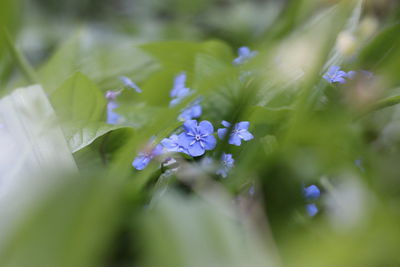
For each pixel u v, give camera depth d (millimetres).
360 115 300
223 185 280
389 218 215
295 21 344
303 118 270
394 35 323
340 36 297
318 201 281
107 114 326
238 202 275
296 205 279
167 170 282
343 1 261
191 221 209
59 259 156
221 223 210
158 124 253
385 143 338
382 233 212
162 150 284
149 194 276
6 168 257
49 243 158
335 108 290
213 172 285
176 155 289
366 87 291
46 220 161
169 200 215
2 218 179
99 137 296
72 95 317
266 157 283
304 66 273
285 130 288
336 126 277
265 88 294
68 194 167
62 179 172
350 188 256
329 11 278
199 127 287
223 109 312
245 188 281
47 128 267
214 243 200
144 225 210
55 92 316
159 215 211
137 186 270
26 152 261
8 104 276
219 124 310
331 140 274
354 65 318
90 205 165
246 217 265
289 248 239
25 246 157
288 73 286
